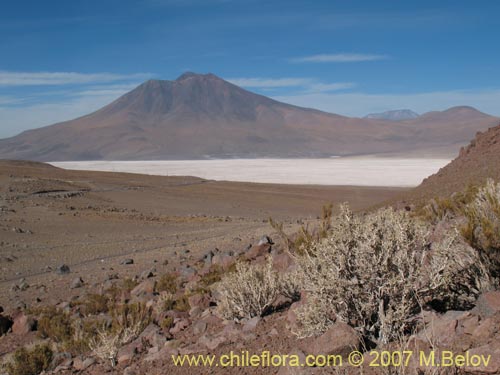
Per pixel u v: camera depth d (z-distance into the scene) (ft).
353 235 16.39
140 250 83.71
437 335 13.97
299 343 16.67
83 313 39.19
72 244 91.91
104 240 97.81
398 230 16.12
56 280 58.54
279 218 160.15
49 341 31.83
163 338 22.62
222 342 18.97
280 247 46.09
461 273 17.61
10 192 175.32
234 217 160.86
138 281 51.19
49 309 40.42
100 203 178.91
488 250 17.21
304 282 17.98
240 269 23.71
